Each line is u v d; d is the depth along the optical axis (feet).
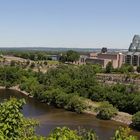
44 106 524.93
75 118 450.30
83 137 89.04
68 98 508.94
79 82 585.63
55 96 532.73
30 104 537.24
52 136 79.15
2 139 75.66
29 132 100.94
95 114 474.08
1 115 80.84
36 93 589.32
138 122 407.23
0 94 631.56
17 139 80.23
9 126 78.79
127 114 462.60
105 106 456.86
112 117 452.35
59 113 476.13
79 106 484.33
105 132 374.22
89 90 566.77
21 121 83.41
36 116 449.06
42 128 373.20
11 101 82.74
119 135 82.89
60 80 615.57
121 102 495.82
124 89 536.83
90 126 408.05
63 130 82.17
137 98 476.13
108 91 542.57
